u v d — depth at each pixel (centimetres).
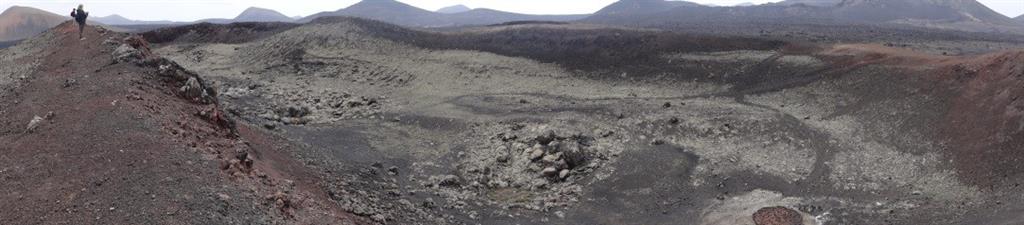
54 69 2623
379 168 2661
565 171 2705
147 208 1382
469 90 4588
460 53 5472
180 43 7706
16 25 13462
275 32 7419
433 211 2197
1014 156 2212
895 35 7150
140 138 1712
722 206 2278
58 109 2002
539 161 2811
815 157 2697
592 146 2969
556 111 3656
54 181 1507
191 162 1630
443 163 2884
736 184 2495
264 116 3625
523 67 4997
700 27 9750
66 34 3306
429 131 3425
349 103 4222
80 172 1534
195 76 2581
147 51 3094
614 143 3023
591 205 2391
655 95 4075
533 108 3797
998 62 2828
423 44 5891
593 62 4888
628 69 4641
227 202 1466
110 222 1330
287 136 3008
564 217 2270
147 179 1498
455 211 2253
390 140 3212
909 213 2072
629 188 2527
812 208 2194
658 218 2233
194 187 1494
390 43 5984
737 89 3972
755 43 4641
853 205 2198
